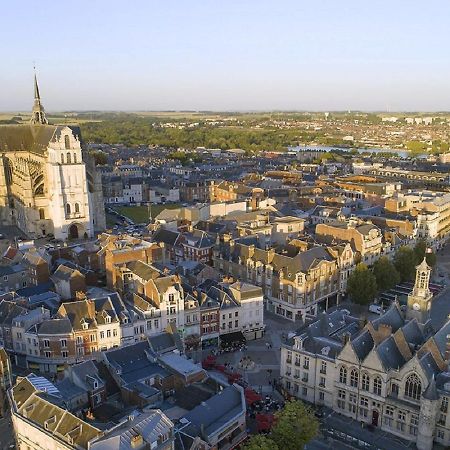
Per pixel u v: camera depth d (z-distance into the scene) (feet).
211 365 481.05
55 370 464.65
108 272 556.51
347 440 386.52
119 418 359.46
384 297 654.12
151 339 433.07
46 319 479.00
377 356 387.75
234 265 653.71
